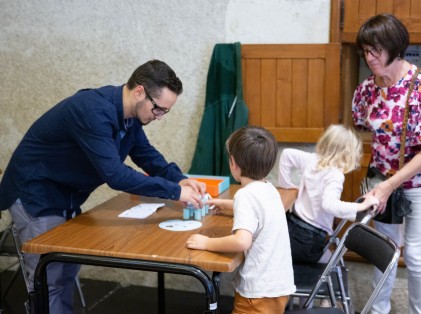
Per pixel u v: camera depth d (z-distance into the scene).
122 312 3.31
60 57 3.55
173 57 3.38
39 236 2.04
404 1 3.00
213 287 1.79
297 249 2.59
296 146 3.32
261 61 3.20
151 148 2.57
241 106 3.19
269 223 1.89
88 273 3.79
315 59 3.13
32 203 2.27
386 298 2.88
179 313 3.30
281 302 1.93
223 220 2.23
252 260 1.90
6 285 3.68
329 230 2.64
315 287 2.27
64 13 3.49
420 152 2.47
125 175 2.04
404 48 2.44
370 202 2.46
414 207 2.64
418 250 2.68
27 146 2.26
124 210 2.40
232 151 1.97
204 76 3.35
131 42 3.42
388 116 2.56
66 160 2.23
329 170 2.54
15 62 3.63
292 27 3.19
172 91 2.06
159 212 2.37
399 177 2.48
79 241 1.98
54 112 2.17
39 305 1.98
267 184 1.98
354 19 3.09
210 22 3.29
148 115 2.12
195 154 3.30
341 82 3.25
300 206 2.66
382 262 1.98
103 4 3.42
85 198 2.45
